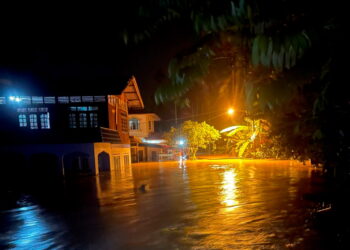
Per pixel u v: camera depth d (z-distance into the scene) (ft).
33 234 22.76
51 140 59.47
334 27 5.34
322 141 8.54
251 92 6.21
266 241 18.31
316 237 18.03
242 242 18.48
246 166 64.44
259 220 22.70
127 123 87.86
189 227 22.03
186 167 68.95
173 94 6.39
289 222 21.59
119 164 74.28
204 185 40.68
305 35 5.02
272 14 5.37
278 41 4.97
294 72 5.86
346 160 9.30
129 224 23.66
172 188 39.55
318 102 6.08
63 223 25.34
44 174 58.70
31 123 63.05
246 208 26.63
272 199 29.68
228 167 64.13
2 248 20.04
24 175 58.23
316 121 7.56
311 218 21.91
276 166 62.23
